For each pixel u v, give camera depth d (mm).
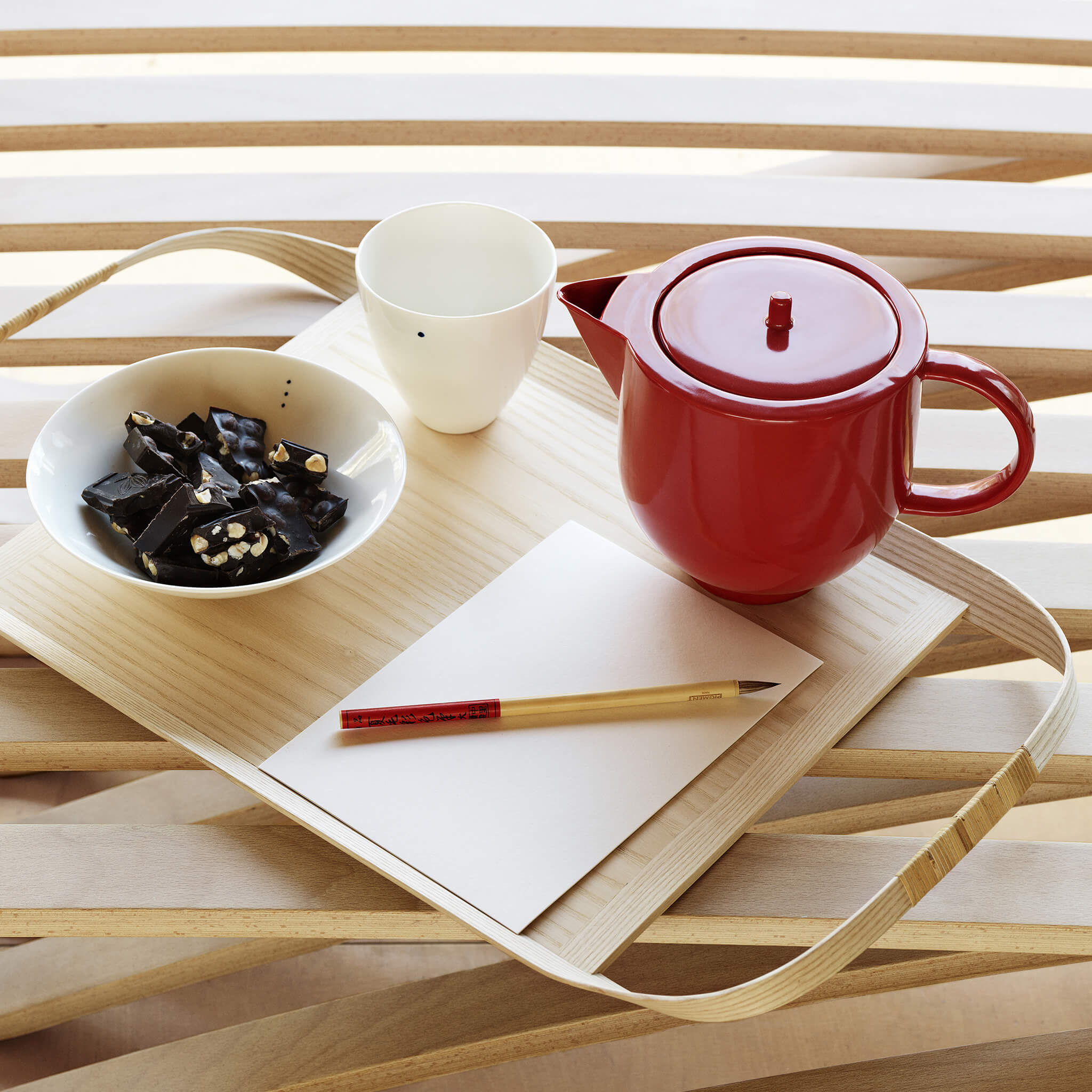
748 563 1605
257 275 3045
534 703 1602
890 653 1641
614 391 1630
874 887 1586
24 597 1644
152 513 1641
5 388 2031
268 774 1580
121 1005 1819
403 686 1612
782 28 2180
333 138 2051
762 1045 2035
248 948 1791
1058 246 1981
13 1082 1896
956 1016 2061
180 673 1616
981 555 1844
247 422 1696
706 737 1598
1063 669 1624
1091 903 1612
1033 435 1584
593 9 2203
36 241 1972
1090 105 2100
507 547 1683
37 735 1628
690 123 2057
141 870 1597
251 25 2125
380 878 1595
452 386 1692
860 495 1582
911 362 1563
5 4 2170
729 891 1582
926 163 2188
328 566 1608
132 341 1886
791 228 1979
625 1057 2018
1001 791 1543
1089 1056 1813
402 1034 1735
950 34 2186
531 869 1548
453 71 3420
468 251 1759
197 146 2053
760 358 1564
